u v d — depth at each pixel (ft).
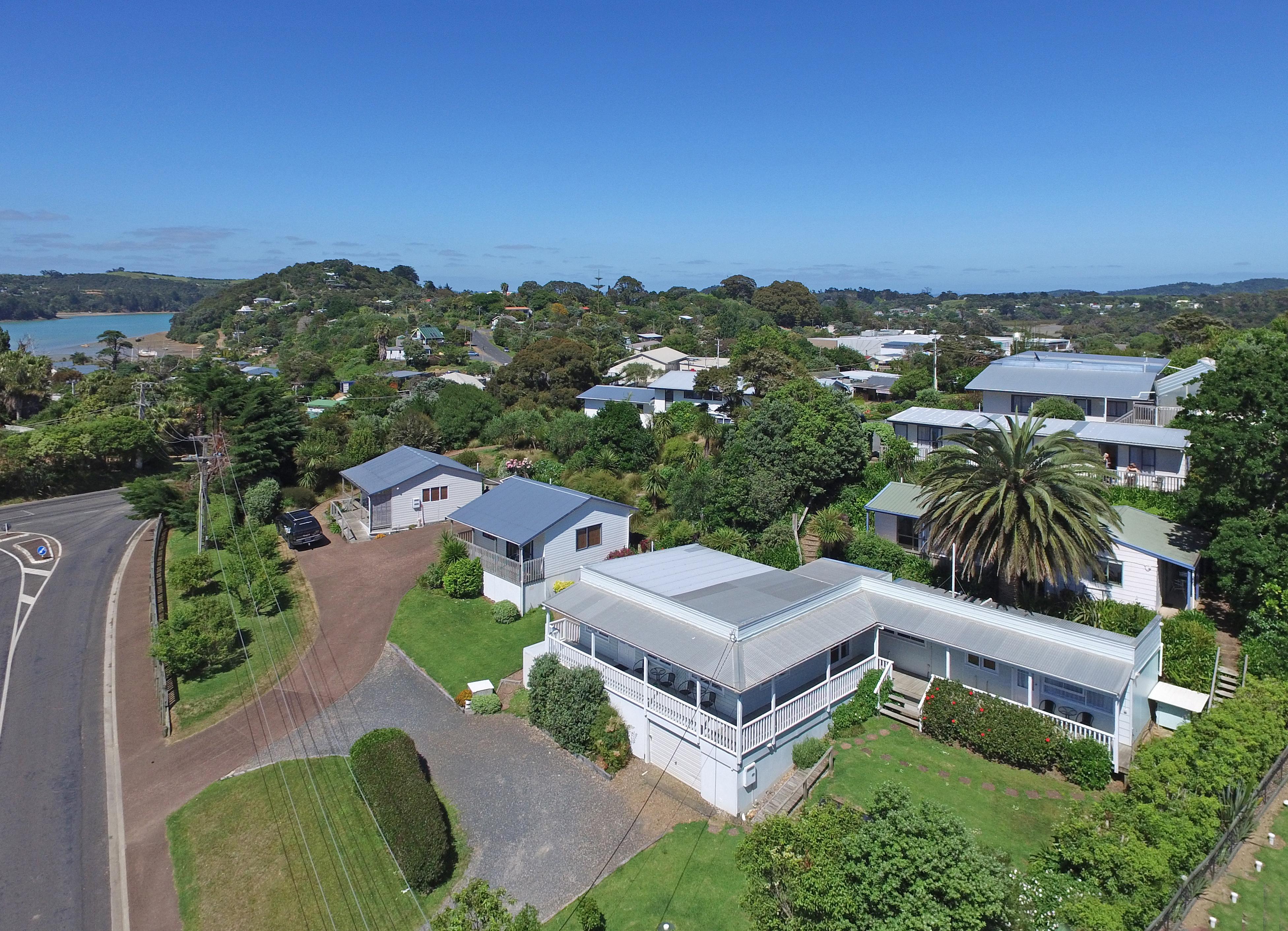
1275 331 123.75
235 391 165.37
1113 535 78.13
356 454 165.27
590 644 80.28
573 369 233.14
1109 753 58.03
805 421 114.52
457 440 196.65
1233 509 77.56
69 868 56.95
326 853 56.90
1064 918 41.24
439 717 75.77
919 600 72.84
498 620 95.55
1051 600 78.28
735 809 57.98
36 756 71.00
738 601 69.41
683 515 117.70
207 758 70.49
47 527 147.84
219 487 148.05
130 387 240.32
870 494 112.98
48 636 96.73
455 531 123.95
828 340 401.49
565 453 173.99
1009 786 58.80
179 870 56.44
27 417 242.99
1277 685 60.90
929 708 65.98
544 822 59.36
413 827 54.24
